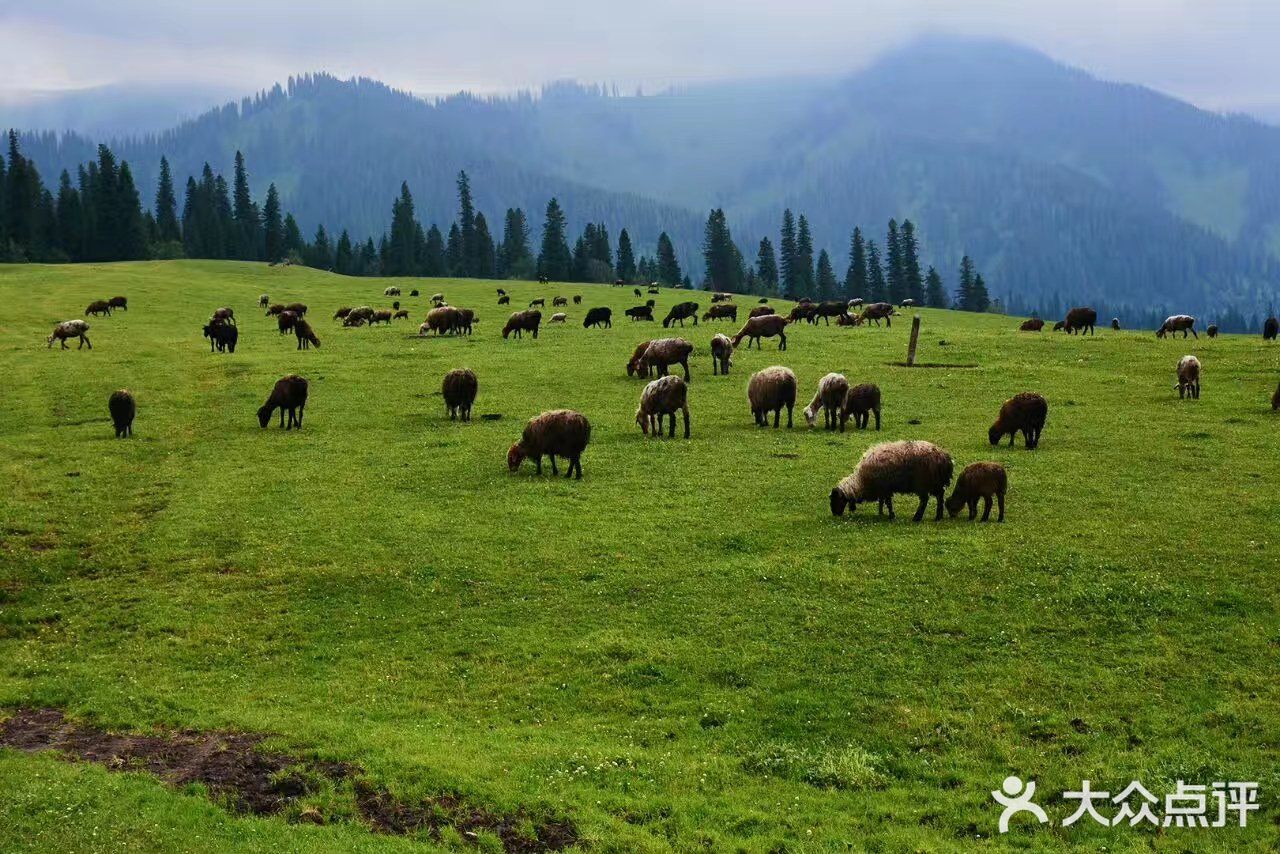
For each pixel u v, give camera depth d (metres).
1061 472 33.75
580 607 23.83
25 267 126.88
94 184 188.62
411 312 97.38
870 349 63.12
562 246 198.25
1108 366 56.03
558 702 19.86
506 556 26.97
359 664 21.69
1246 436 38.72
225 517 30.69
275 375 54.91
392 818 15.91
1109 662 20.16
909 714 18.77
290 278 141.38
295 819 15.74
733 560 26.08
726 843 15.34
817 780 17.03
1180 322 73.12
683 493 32.22
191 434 41.91
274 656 22.22
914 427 41.56
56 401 47.97
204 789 16.44
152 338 70.94
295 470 35.94
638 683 20.39
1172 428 40.50
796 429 41.50
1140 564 24.53
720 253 197.50
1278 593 22.66
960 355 60.44
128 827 14.80
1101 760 17.16
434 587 25.22
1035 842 15.23
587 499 31.81
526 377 53.94
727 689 20.02
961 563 24.95
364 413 45.75
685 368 51.84
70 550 28.31
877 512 30.02
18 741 18.44
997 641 21.19
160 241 187.62
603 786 16.92
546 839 15.50
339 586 25.52
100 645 22.95
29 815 15.02
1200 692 18.88
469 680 20.86
